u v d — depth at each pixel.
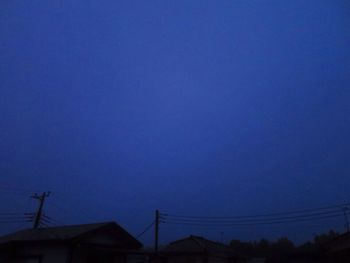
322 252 32.12
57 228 21.41
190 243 32.97
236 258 36.56
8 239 19.98
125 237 21.64
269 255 50.84
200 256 30.23
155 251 30.89
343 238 25.11
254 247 57.12
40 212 33.44
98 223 20.84
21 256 18.66
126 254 21.92
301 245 49.19
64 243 17.56
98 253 19.62
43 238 18.11
